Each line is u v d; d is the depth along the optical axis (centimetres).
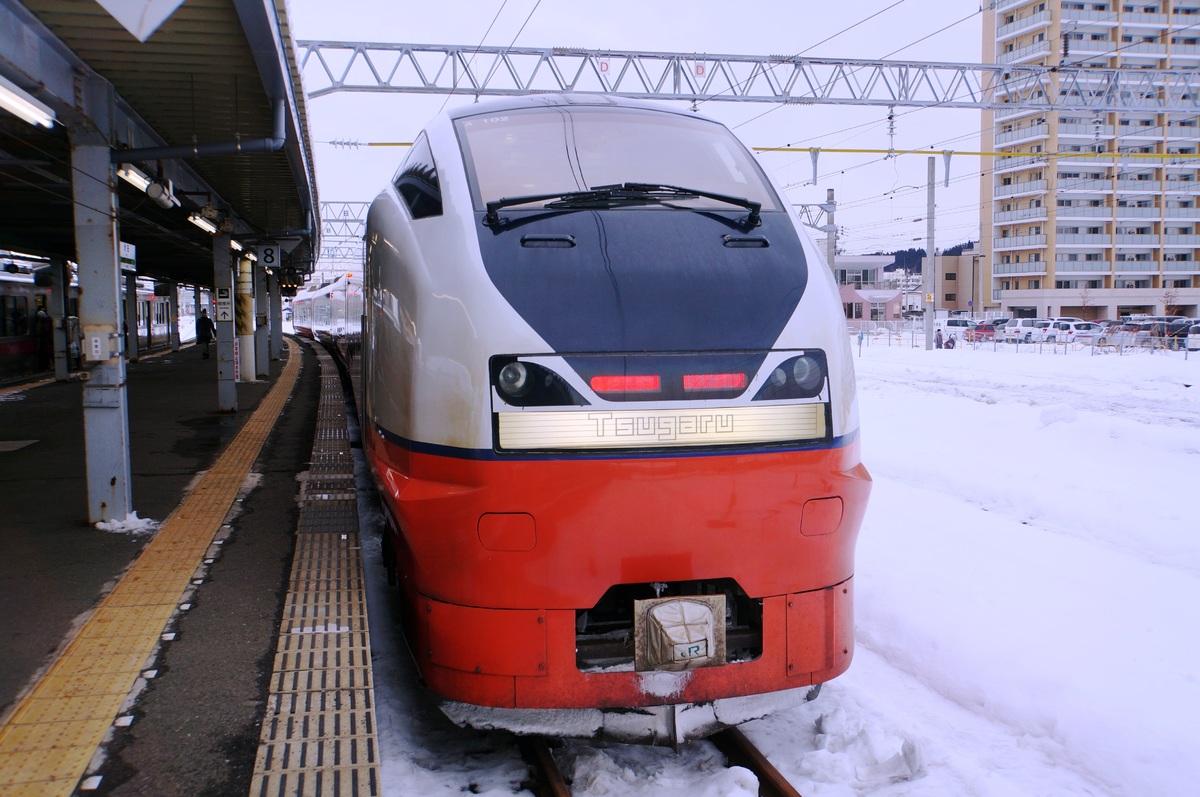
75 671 372
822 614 344
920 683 457
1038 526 774
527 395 312
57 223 1305
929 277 3284
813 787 346
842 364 350
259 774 291
